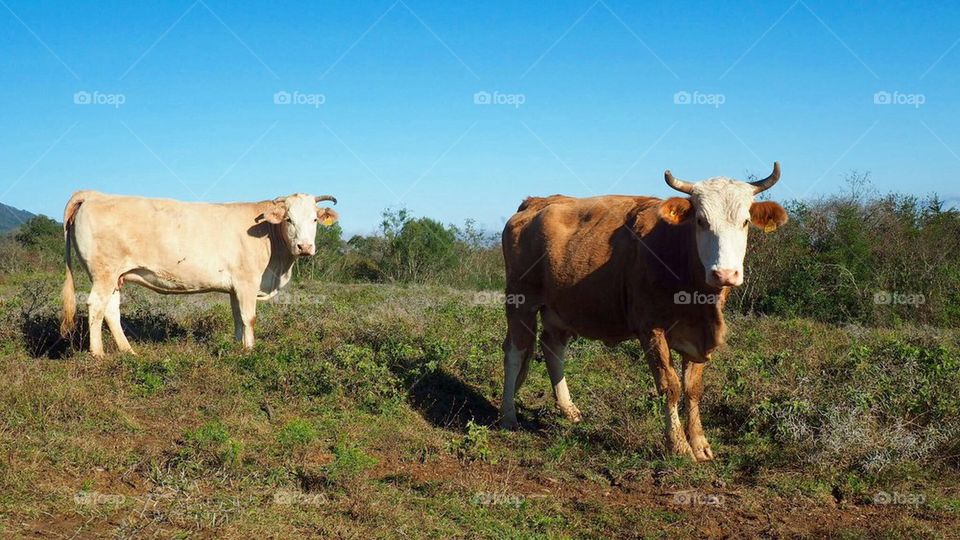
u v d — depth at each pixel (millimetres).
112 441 6441
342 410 7676
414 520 5262
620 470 6426
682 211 6324
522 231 8211
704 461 6660
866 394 7180
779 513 5613
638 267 6801
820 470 6207
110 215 9438
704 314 6574
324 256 23922
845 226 15750
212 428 6508
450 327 11164
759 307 15258
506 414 7848
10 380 7371
